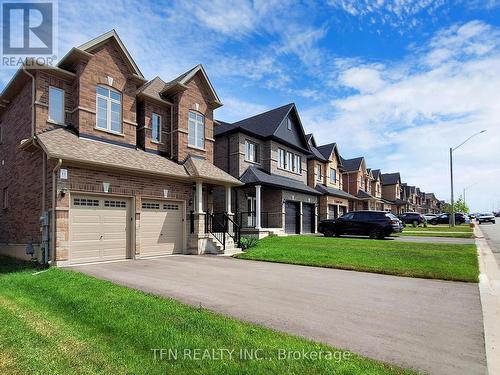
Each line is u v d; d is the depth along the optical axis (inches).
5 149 625.9
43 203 451.2
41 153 471.5
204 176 599.5
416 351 174.7
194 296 279.1
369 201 1747.0
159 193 560.1
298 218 1005.2
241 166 863.1
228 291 299.6
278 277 371.6
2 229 612.1
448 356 169.0
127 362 157.6
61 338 186.2
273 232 843.4
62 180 430.6
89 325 207.9
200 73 703.1
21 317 221.5
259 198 811.4
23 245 505.4
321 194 1141.1
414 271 396.5
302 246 636.7
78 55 507.5
